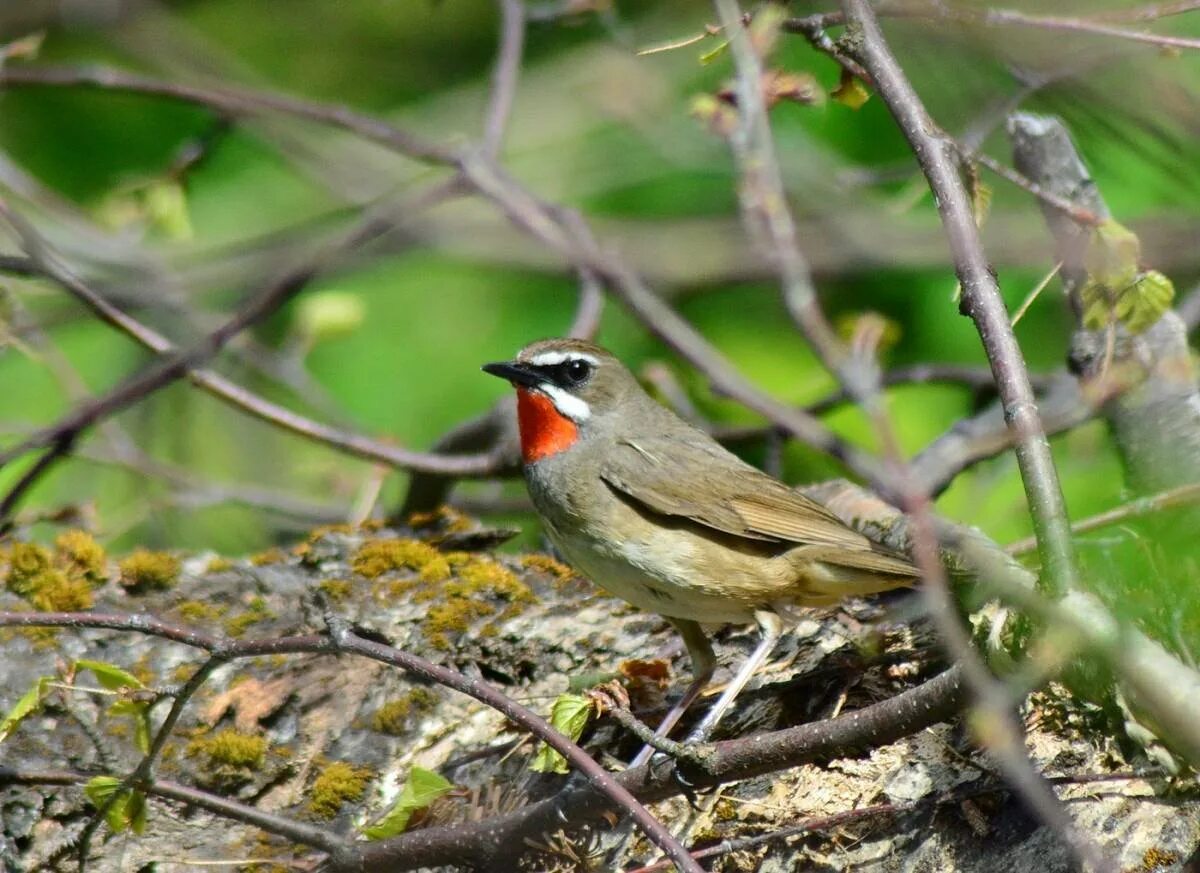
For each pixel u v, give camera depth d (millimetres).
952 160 8203
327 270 13984
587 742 9344
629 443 10227
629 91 17281
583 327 12828
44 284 14945
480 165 13180
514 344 17750
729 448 15320
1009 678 6582
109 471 17312
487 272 18000
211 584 10523
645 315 10789
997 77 12703
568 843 8211
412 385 17656
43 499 16922
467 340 17828
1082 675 7340
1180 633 7734
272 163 18812
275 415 13180
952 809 7750
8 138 18297
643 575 9883
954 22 9922
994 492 13930
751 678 9617
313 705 9797
